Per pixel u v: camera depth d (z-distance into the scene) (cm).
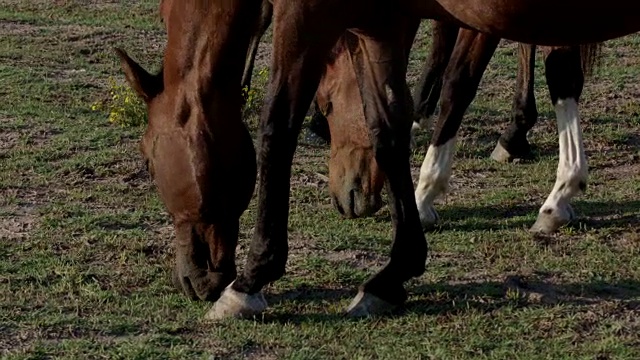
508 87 1565
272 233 754
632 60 1711
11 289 829
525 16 675
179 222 800
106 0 2130
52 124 1339
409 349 718
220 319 766
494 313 781
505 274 862
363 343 730
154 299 812
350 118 925
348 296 820
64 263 885
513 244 939
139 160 1201
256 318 769
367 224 1000
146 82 795
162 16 805
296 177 1162
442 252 923
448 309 788
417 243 790
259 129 741
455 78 988
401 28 771
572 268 875
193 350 720
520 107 1208
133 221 1003
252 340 734
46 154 1216
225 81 768
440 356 706
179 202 790
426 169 993
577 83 977
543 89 1539
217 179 778
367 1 727
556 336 742
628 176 1174
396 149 788
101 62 1673
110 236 953
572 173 972
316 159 1232
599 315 777
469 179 1174
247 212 1038
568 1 658
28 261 890
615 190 1113
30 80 1534
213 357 704
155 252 921
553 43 708
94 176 1155
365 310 774
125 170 1169
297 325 761
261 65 1661
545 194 1104
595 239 950
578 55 976
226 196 785
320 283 847
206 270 801
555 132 1345
